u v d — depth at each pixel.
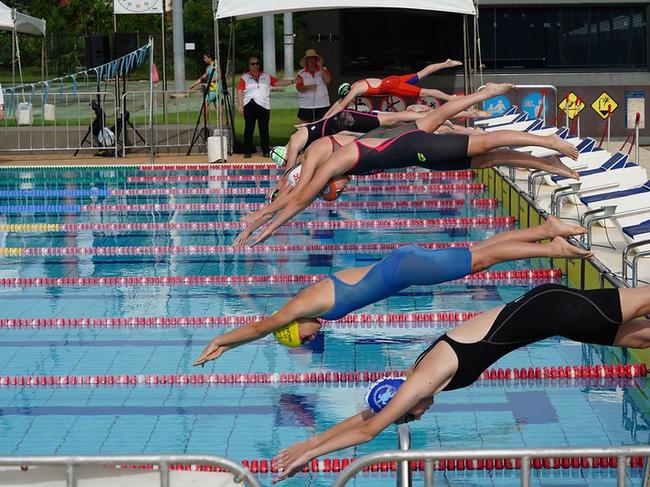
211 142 19.45
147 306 10.14
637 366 7.90
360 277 5.41
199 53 37.22
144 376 8.02
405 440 4.36
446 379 4.92
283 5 17.42
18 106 21.17
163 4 22.03
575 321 4.98
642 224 9.33
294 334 5.45
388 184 17.22
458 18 20.66
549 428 6.79
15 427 7.04
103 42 20.91
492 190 15.92
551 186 14.16
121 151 21.53
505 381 7.77
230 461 4.14
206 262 12.08
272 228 7.24
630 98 20.58
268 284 11.07
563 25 20.55
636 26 20.48
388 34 20.91
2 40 34.88
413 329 9.22
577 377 7.83
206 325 9.56
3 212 15.45
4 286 11.07
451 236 13.05
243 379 7.97
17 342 9.07
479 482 6.04
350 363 8.23
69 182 18.02
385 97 20.34
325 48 20.95
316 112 19.61
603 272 8.81
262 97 19.86
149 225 14.34
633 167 11.88
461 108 7.16
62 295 10.65
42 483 4.41
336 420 7.06
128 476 4.46
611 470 6.20
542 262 11.45
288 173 8.58
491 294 10.34
